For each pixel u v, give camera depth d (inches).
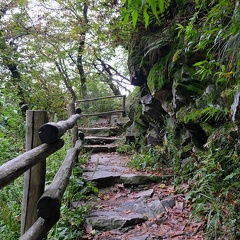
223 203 83.3
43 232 57.1
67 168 88.7
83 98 376.5
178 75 124.2
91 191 125.0
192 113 116.3
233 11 70.7
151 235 88.4
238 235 72.8
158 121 183.2
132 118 239.8
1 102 137.0
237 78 74.5
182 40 121.8
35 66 327.9
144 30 161.2
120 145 218.2
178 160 140.9
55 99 374.0
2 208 74.9
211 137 101.3
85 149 215.6
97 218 98.2
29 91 318.3
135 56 173.6
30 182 61.7
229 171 94.2
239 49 67.9
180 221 96.4
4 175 39.1
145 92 190.5
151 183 136.8
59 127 67.1
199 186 102.0
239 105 74.2
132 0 57.6
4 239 68.2
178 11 133.0
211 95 102.7
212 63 85.7
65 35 314.0
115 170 154.1
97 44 282.2
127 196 125.2
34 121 64.1
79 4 279.4
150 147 178.1
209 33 78.7
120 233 90.9
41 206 57.1
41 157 56.4
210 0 89.8
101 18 230.2
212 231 80.0
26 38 308.0
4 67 294.8
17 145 128.1
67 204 102.3
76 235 87.4
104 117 331.9
